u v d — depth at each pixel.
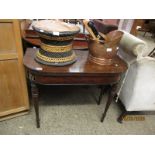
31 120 1.54
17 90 1.40
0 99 1.36
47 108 1.70
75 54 1.36
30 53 1.29
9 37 1.16
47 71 1.08
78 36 1.66
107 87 1.98
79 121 1.59
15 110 1.48
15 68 1.29
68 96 1.92
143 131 1.58
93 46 1.22
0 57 1.19
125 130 1.56
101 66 1.24
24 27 1.66
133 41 1.39
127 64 1.39
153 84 1.44
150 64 1.33
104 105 1.84
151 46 2.62
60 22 1.28
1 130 1.41
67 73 1.12
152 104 1.57
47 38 1.06
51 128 1.48
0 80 1.28
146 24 4.41
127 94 1.56
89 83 1.24
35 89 1.24
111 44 1.17
